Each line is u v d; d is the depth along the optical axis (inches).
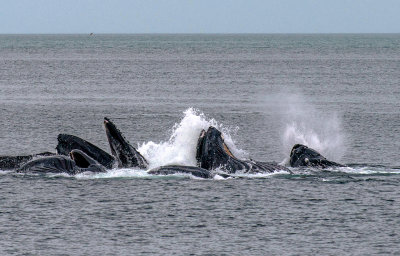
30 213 3836.1
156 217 3796.8
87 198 4136.3
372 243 3415.4
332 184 4530.0
